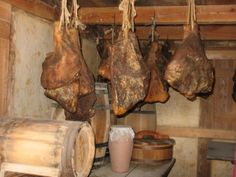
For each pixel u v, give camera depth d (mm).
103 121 2252
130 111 2900
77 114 2029
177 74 2047
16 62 1788
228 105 3373
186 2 2188
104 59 2465
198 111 3447
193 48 2090
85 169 1416
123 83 1844
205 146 3418
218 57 3369
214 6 2209
